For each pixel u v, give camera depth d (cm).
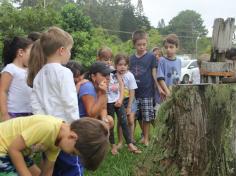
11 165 170
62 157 200
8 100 242
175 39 344
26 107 243
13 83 241
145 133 350
